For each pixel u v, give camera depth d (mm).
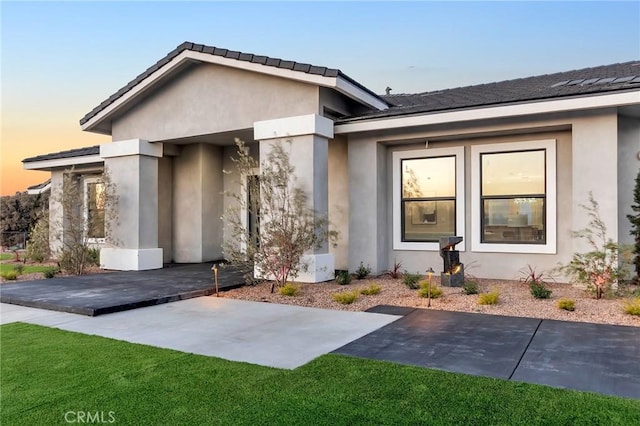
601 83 8945
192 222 14312
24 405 3637
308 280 9789
